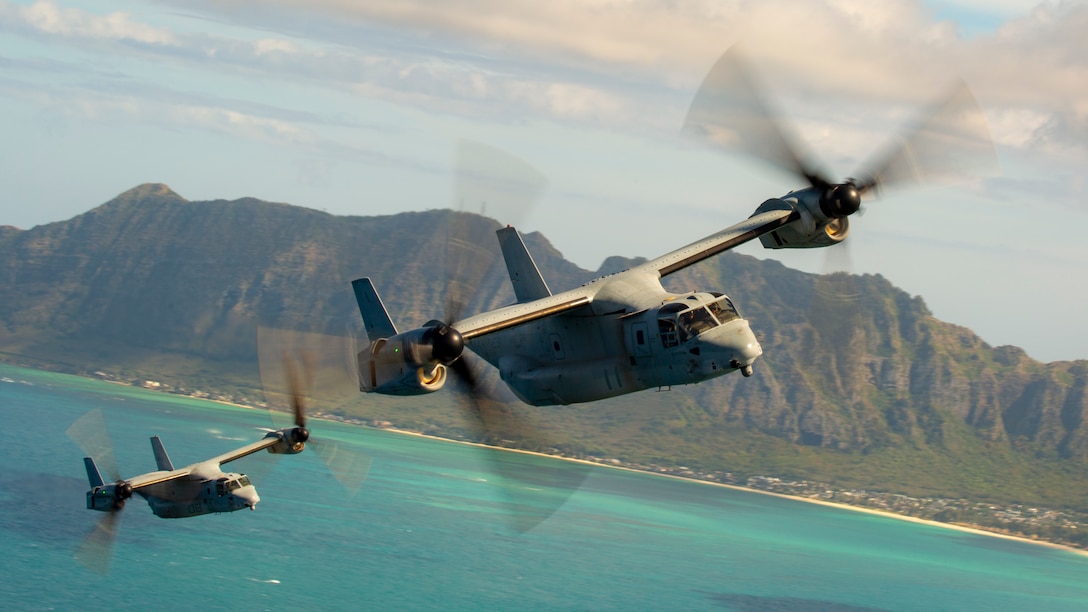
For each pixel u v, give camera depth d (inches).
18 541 4478.3
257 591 4069.9
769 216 1193.4
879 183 1192.2
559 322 1134.4
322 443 2452.0
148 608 3732.8
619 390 1106.7
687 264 1162.6
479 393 1097.4
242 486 2987.2
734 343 1042.7
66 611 3587.6
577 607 4387.3
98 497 2896.2
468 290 1004.6
